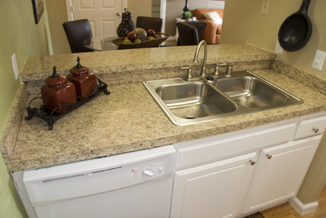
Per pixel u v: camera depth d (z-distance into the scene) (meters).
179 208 1.29
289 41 1.57
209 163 1.23
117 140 0.97
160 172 1.06
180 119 1.13
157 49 1.78
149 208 1.18
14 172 0.89
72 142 0.95
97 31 4.41
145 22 3.44
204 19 6.27
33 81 1.27
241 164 1.31
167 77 1.59
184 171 1.18
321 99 1.38
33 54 1.72
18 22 1.33
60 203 0.98
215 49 1.81
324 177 1.64
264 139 1.29
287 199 1.86
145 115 1.16
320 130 1.44
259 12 1.81
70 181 0.93
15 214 0.92
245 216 1.74
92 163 0.94
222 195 1.38
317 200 1.91
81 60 1.47
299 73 1.58
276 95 1.51
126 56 1.59
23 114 1.11
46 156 0.87
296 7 1.51
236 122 1.13
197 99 1.60
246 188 1.45
